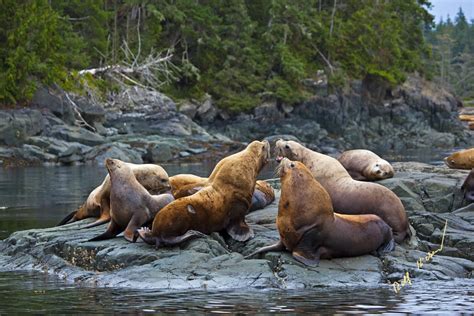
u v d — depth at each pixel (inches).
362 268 1497.3
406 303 1266.0
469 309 1219.9
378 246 1579.7
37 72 6461.6
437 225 1825.8
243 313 1197.7
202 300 1294.3
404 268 1499.8
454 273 1518.2
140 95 7303.2
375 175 2095.2
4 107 6063.0
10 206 2783.0
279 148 1812.3
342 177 1760.6
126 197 1689.2
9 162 5128.0
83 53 7426.2
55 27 6584.6
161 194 1833.2
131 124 6948.8
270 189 2026.3
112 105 7145.7
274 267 1498.5
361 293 1353.3
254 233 1685.5
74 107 6441.9
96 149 5442.9
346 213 1722.4
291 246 1518.2
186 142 6446.9
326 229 1505.9
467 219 1902.1
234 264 1489.9
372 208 1707.7
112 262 1562.5
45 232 1824.6
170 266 1489.9
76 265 1622.8
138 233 1615.4
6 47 6392.7
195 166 5251.0
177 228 1584.6
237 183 1667.1
